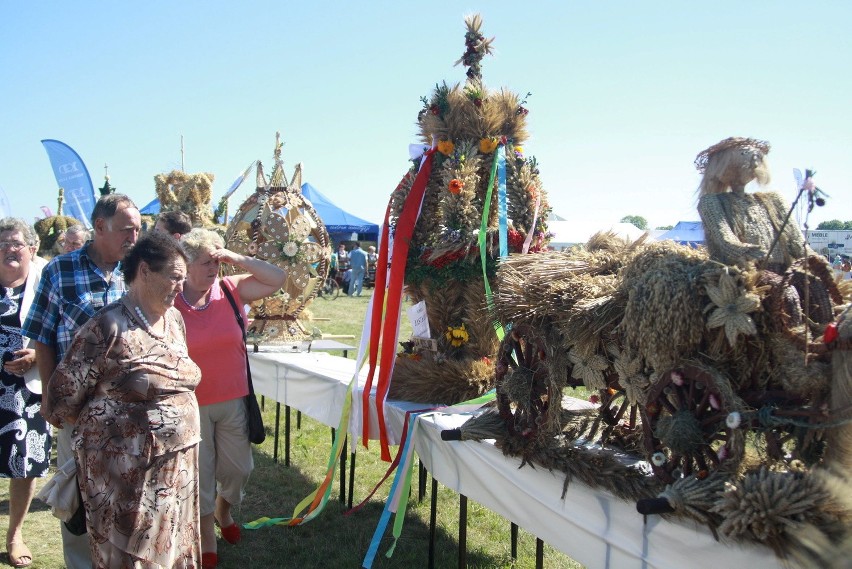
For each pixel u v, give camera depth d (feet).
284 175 23.36
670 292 7.17
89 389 8.52
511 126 13.96
